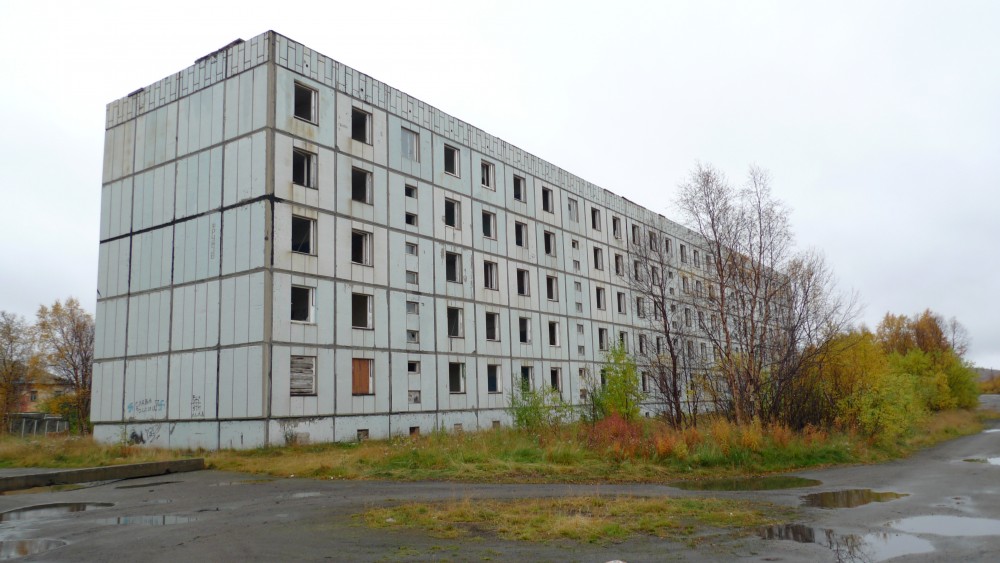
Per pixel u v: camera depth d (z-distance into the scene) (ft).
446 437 80.69
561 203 149.69
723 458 64.13
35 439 105.60
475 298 121.70
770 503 42.16
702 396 98.53
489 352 122.93
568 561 26.68
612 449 64.75
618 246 166.81
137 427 96.99
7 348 187.83
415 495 46.39
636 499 43.14
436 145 117.91
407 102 113.19
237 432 85.92
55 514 40.45
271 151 89.71
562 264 146.82
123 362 100.68
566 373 142.51
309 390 89.92
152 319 98.22
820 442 74.18
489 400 120.88
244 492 49.93
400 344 104.88
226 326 89.35
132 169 105.09
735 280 90.38
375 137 106.01
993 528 33.35
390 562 26.68
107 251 106.22
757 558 27.17
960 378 219.41
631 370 95.45
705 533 32.24
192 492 50.44
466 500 40.16
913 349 231.71
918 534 31.86
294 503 43.47
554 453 63.87
